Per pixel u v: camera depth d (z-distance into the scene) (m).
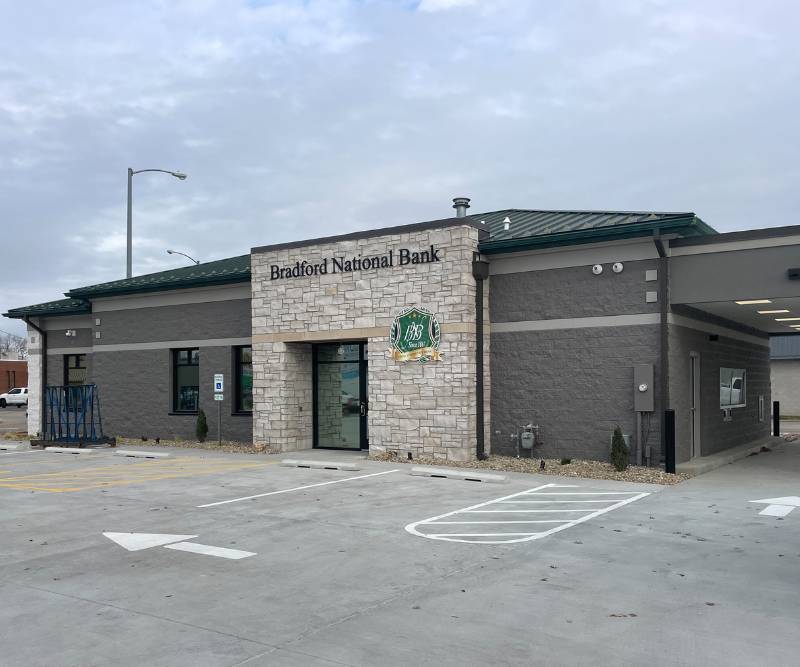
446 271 17.00
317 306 19.06
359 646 5.78
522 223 20.12
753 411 22.55
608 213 19.72
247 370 21.97
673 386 15.65
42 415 26.44
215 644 5.84
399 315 17.66
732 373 20.33
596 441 16.11
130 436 24.19
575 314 16.42
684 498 12.33
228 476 15.49
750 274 14.66
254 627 6.23
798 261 14.24
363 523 10.48
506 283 17.34
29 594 7.24
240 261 25.95
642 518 10.66
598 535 9.58
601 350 16.09
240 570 8.04
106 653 5.69
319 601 6.92
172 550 8.98
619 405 15.85
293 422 20.05
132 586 7.47
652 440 15.38
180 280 22.44
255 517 11.00
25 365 73.75
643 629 6.12
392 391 17.70
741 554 8.55
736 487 13.52
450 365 16.89
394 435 17.64
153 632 6.14
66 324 27.27
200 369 22.70
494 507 11.65
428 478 14.92
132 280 26.72
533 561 8.30
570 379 16.45
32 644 5.90
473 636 5.98
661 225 14.92
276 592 7.22
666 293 15.34
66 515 11.31
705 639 5.89
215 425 22.31
